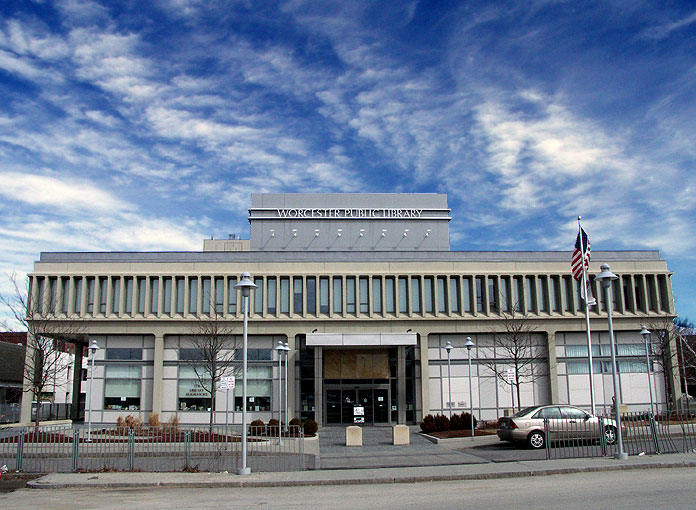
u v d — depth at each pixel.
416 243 52.97
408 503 12.79
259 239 52.53
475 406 40.81
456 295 42.16
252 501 13.56
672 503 11.64
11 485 16.88
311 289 41.81
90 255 41.69
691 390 60.25
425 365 40.88
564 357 41.59
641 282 42.88
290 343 40.81
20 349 54.91
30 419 40.12
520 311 41.88
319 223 53.00
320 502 13.23
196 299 41.31
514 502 12.41
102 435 23.97
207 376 40.34
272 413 40.28
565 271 42.28
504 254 42.84
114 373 40.66
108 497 14.60
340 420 40.56
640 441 21.69
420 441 29.66
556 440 20.67
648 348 41.25
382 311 41.47
